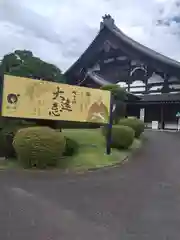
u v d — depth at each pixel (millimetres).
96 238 4684
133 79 32094
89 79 29891
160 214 5930
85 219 5496
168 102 27812
